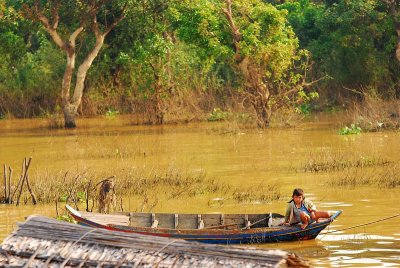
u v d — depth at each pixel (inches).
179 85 5098.4
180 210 2086.6
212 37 4458.7
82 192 2281.0
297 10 6279.5
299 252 1604.3
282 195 2260.1
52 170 2876.5
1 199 2295.8
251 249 1062.4
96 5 4785.9
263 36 4424.2
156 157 3225.9
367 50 5428.2
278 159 3026.6
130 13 5113.2
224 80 5728.3
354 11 5137.8
